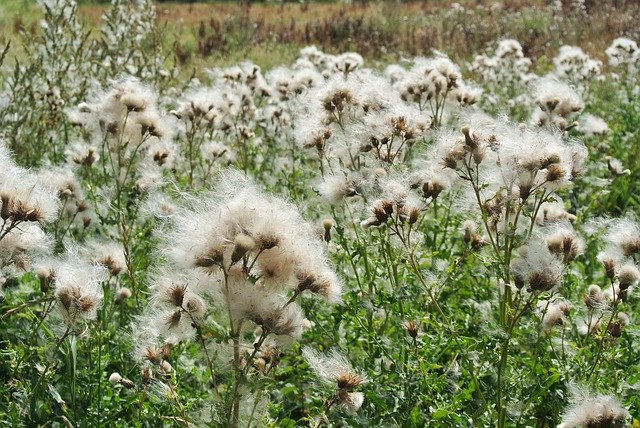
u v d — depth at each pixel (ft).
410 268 11.79
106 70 23.73
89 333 11.45
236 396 8.18
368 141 14.39
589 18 65.21
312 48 29.68
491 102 30.53
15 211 9.43
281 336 8.33
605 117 32.12
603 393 10.43
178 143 20.95
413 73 17.95
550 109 16.53
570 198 19.98
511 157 10.47
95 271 10.75
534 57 52.16
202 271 8.06
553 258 10.09
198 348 12.23
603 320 12.59
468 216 14.56
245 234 7.95
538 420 11.16
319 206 17.17
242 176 9.59
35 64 21.76
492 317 13.28
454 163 11.09
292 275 8.23
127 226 14.99
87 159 16.65
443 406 10.84
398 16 70.79
